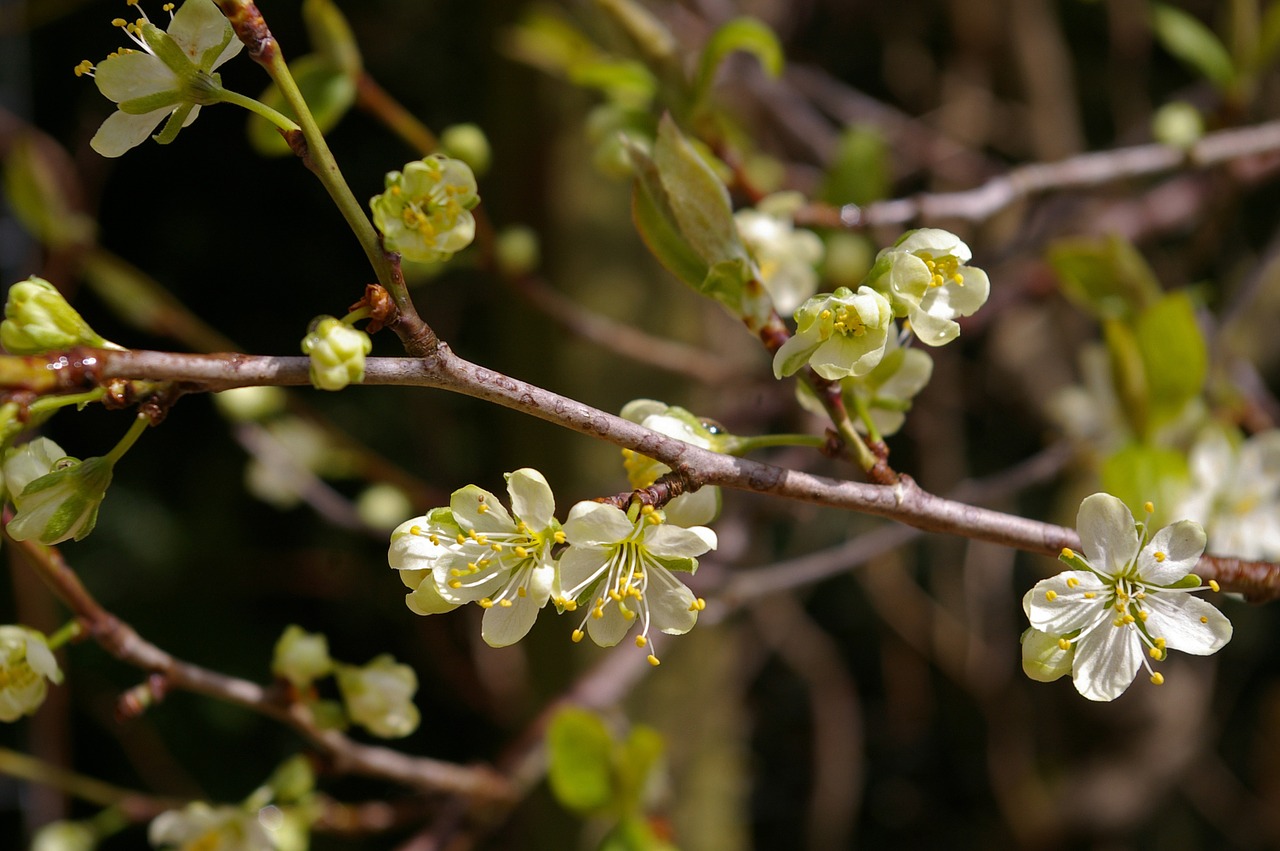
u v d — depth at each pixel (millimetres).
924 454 979
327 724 512
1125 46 1093
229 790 1014
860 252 611
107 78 432
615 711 682
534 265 730
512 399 428
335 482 1095
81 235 710
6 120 796
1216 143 573
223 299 1137
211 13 433
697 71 549
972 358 1099
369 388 1093
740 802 786
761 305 456
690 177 454
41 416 422
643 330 726
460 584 435
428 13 1102
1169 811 1256
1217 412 611
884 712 1314
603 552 435
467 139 563
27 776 538
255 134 549
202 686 497
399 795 1073
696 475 435
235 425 734
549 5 717
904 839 1303
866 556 617
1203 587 440
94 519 430
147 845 1057
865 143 574
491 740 1149
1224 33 1012
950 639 1047
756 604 884
